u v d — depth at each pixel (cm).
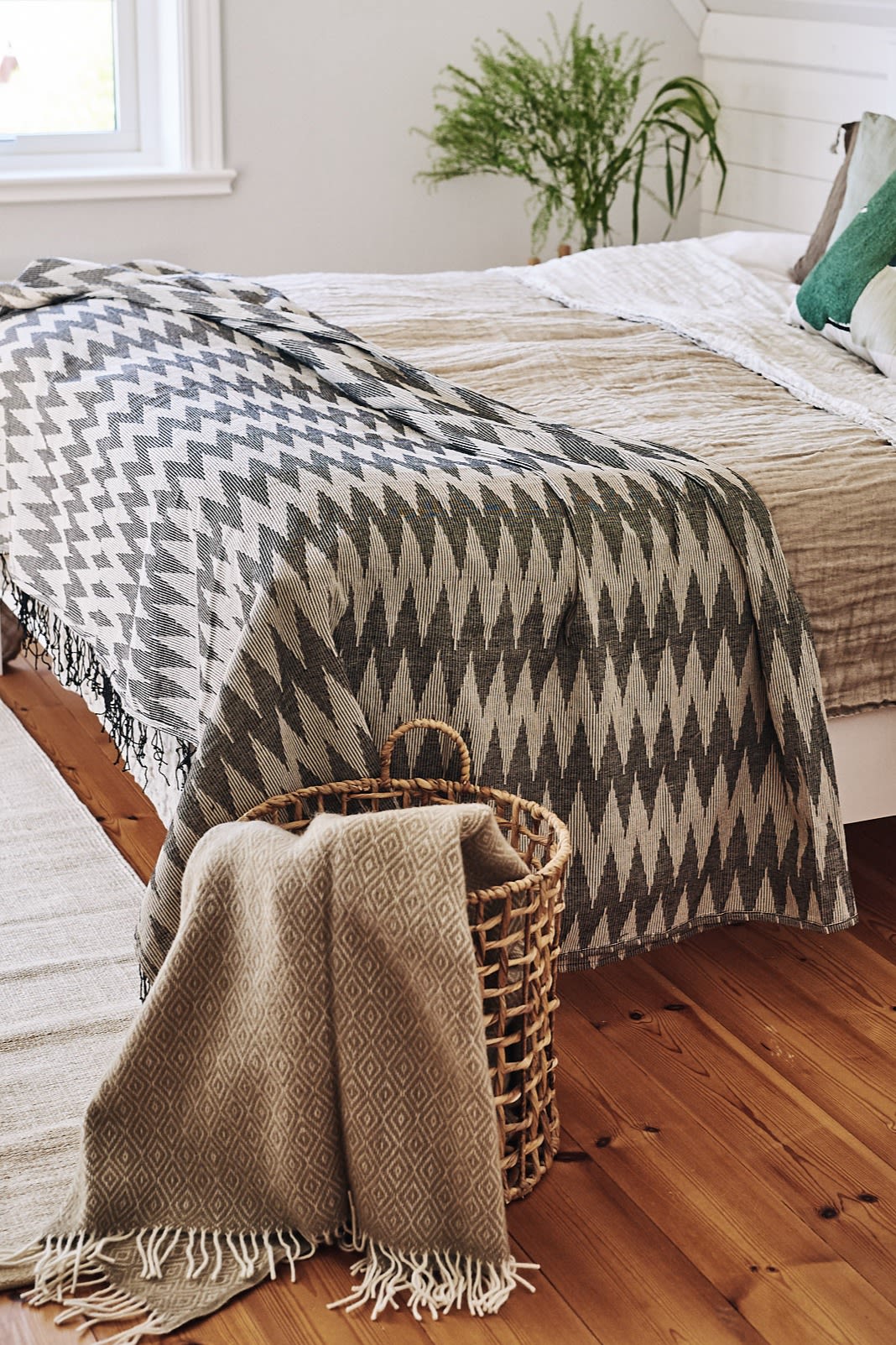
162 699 176
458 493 166
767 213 386
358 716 157
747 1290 141
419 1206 139
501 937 143
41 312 241
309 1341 135
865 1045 180
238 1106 142
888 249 243
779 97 372
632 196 407
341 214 378
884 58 332
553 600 167
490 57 377
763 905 188
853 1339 136
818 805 180
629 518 173
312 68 362
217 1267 141
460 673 164
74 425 209
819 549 183
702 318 260
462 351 237
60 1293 138
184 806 156
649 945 181
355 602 157
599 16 386
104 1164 143
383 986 135
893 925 208
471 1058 135
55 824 227
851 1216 151
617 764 172
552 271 298
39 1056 172
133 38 354
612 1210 151
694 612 175
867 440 203
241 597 160
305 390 210
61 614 209
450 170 381
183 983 141
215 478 171
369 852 133
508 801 162
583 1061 175
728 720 180
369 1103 137
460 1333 136
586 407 214
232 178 360
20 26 344
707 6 390
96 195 347
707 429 205
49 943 195
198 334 224
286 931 134
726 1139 162
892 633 190
